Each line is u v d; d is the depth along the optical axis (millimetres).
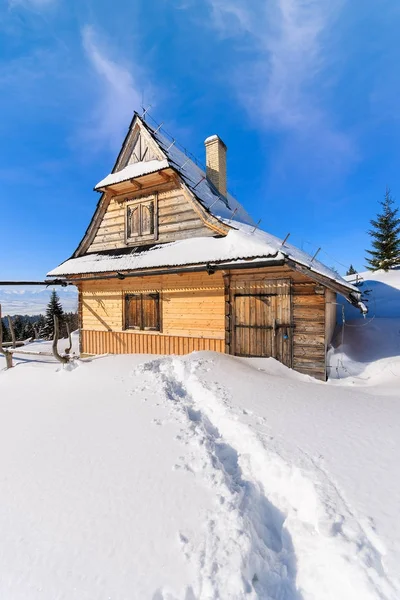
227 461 3152
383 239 21828
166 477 2756
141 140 10820
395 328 10125
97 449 3326
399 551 1852
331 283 6996
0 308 8898
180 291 9648
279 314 7965
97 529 2258
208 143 11938
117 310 11133
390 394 5137
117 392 5117
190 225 9578
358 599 1672
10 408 5055
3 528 2367
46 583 1904
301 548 2098
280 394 4844
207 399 4742
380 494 2352
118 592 1794
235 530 2125
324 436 3295
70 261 11930
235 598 1700
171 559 1963
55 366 7617
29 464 3191
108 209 11711
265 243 7469
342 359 7801
